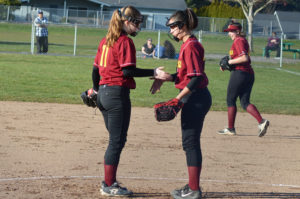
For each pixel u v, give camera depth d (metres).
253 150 11.25
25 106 16.02
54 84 21.14
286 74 31.67
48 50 37.22
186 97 7.23
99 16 61.94
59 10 61.06
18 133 11.88
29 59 29.97
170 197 7.52
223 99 19.73
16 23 54.09
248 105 12.30
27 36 49.03
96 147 10.80
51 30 54.97
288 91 23.42
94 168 9.05
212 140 12.19
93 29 55.88
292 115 17.14
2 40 44.03
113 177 7.48
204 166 9.56
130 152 10.45
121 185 8.03
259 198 7.60
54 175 8.46
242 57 12.05
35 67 26.36
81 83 21.88
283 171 9.43
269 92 22.80
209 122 14.88
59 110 15.60
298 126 14.94
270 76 29.80
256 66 36.09
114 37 7.16
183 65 7.13
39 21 33.72
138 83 23.30
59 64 28.53
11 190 7.50
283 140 12.62
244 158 10.41
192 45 7.05
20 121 13.42
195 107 7.16
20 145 10.65
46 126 12.92
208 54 39.94
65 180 8.20
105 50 7.32
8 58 29.75
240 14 78.19
